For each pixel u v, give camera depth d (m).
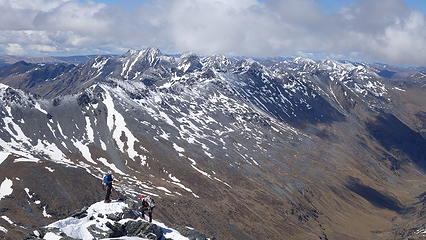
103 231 49.78
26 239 46.06
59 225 49.72
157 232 51.94
